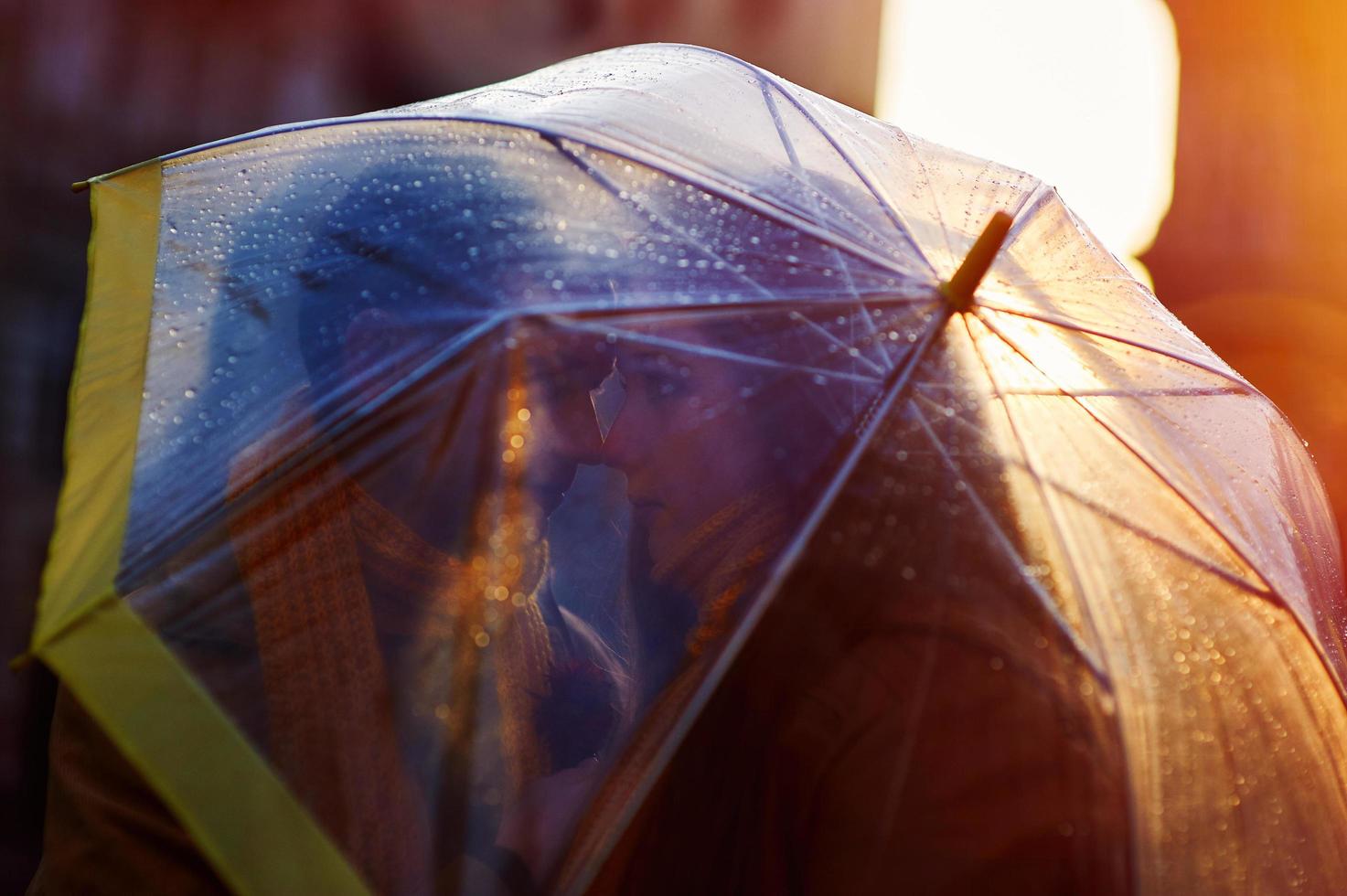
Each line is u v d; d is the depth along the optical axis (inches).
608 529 64.2
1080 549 56.2
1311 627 60.9
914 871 52.4
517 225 57.2
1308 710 59.9
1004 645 53.7
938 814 52.6
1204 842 55.0
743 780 54.7
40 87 131.3
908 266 57.9
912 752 53.0
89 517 56.6
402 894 54.4
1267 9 137.4
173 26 142.9
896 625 53.9
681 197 57.9
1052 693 53.6
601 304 55.9
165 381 58.2
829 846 53.3
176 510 56.0
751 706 54.7
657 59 66.7
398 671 55.2
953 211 61.9
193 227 60.7
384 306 56.9
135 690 54.1
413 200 58.5
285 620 55.2
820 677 54.1
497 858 55.1
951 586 54.3
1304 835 58.1
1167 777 54.9
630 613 60.7
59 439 132.6
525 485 55.7
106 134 137.8
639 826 55.4
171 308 59.3
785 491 55.5
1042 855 52.4
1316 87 136.9
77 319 133.3
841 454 55.3
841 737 53.6
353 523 55.4
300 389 57.1
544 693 58.7
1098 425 58.9
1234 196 141.3
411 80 162.1
